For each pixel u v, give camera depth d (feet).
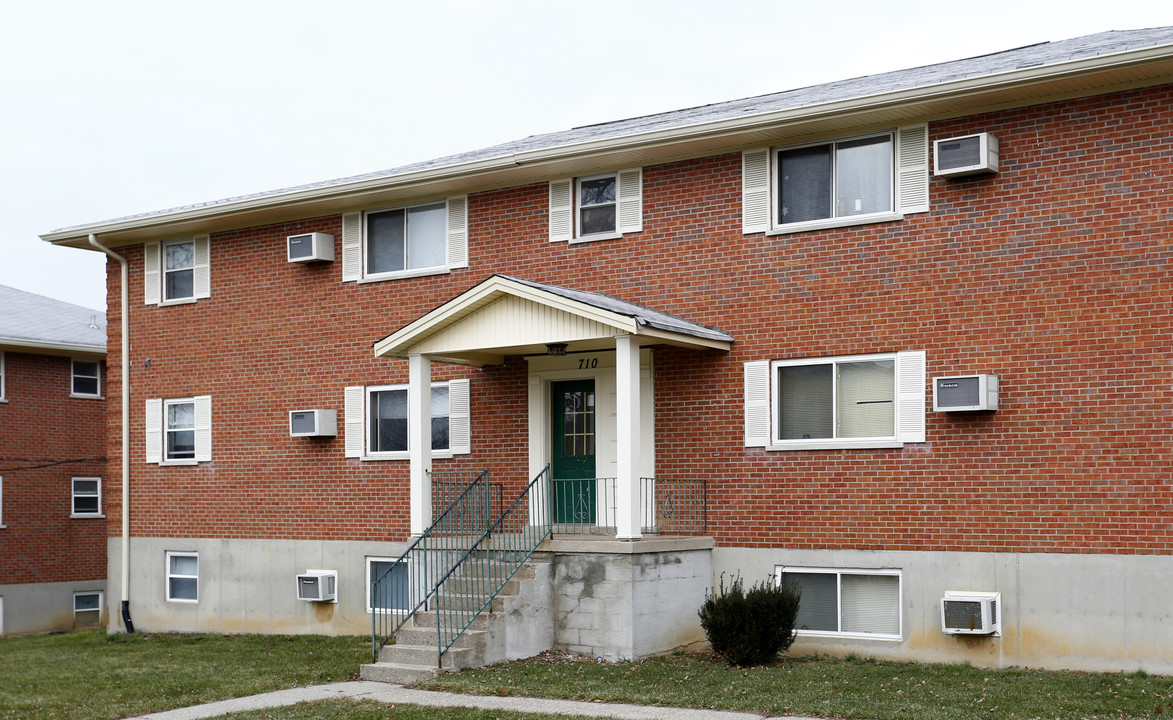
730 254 55.98
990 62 57.06
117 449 75.72
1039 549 48.19
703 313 56.54
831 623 52.90
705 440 55.98
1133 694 41.75
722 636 49.14
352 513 66.54
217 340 72.18
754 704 41.01
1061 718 38.17
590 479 58.65
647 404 57.67
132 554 74.64
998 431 49.26
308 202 66.59
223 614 70.79
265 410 70.08
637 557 50.55
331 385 67.82
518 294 52.80
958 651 49.47
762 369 54.70
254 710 43.42
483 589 51.78
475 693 44.52
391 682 48.34
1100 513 47.14
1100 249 47.73
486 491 57.00
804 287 54.03
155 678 52.80
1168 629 45.62
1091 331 47.67
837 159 54.08
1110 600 46.73
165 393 74.08
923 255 51.37
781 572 53.78
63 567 101.55
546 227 61.46
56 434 102.12
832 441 52.95
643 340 52.11
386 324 66.13
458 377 63.98
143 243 75.66
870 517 51.85
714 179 56.75
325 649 60.64
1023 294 49.11
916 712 39.24
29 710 46.29
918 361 51.16
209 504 71.87
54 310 111.14
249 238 71.46
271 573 69.15
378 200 66.13
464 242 63.98
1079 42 58.23
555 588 52.44
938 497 50.39
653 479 56.85
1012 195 49.57
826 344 53.36
